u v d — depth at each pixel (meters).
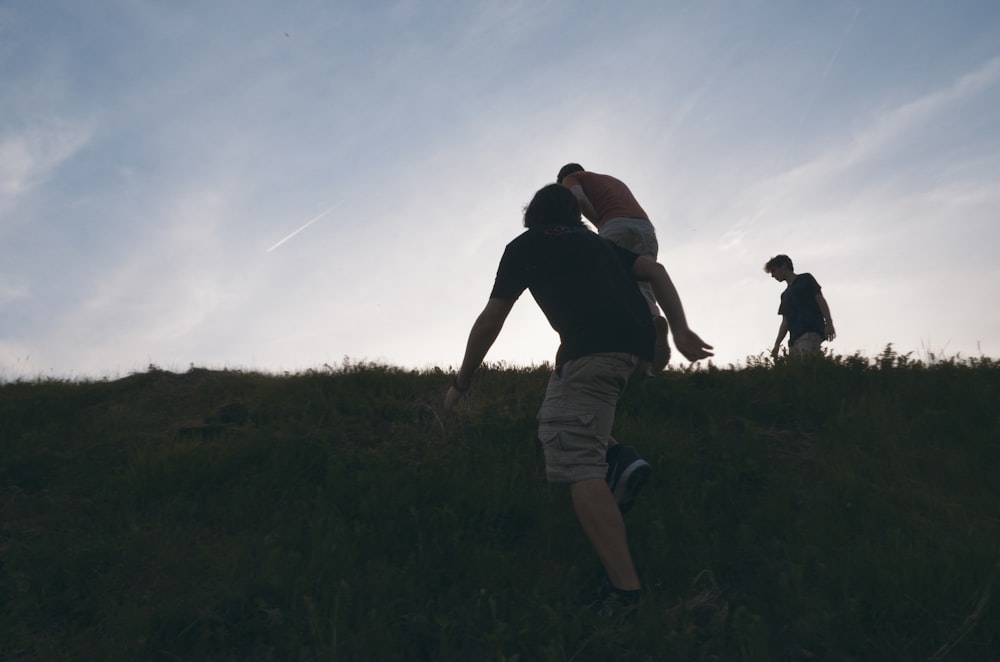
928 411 4.55
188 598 3.04
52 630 3.01
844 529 3.39
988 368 5.17
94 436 4.91
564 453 2.89
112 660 2.72
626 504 3.28
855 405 4.71
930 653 2.58
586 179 4.63
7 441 4.77
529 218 3.22
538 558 3.33
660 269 3.06
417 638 2.82
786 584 2.93
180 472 4.12
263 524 3.66
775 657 2.67
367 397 5.26
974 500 3.71
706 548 3.28
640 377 3.26
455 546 3.33
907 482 3.92
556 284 2.94
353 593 2.98
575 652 2.67
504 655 2.69
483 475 3.95
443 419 4.78
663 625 2.78
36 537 3.66
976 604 2.74
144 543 3.50
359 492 3.79
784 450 4.25
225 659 2.75
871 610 2.79
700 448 4.27
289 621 2.89
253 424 4.91
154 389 5.81
